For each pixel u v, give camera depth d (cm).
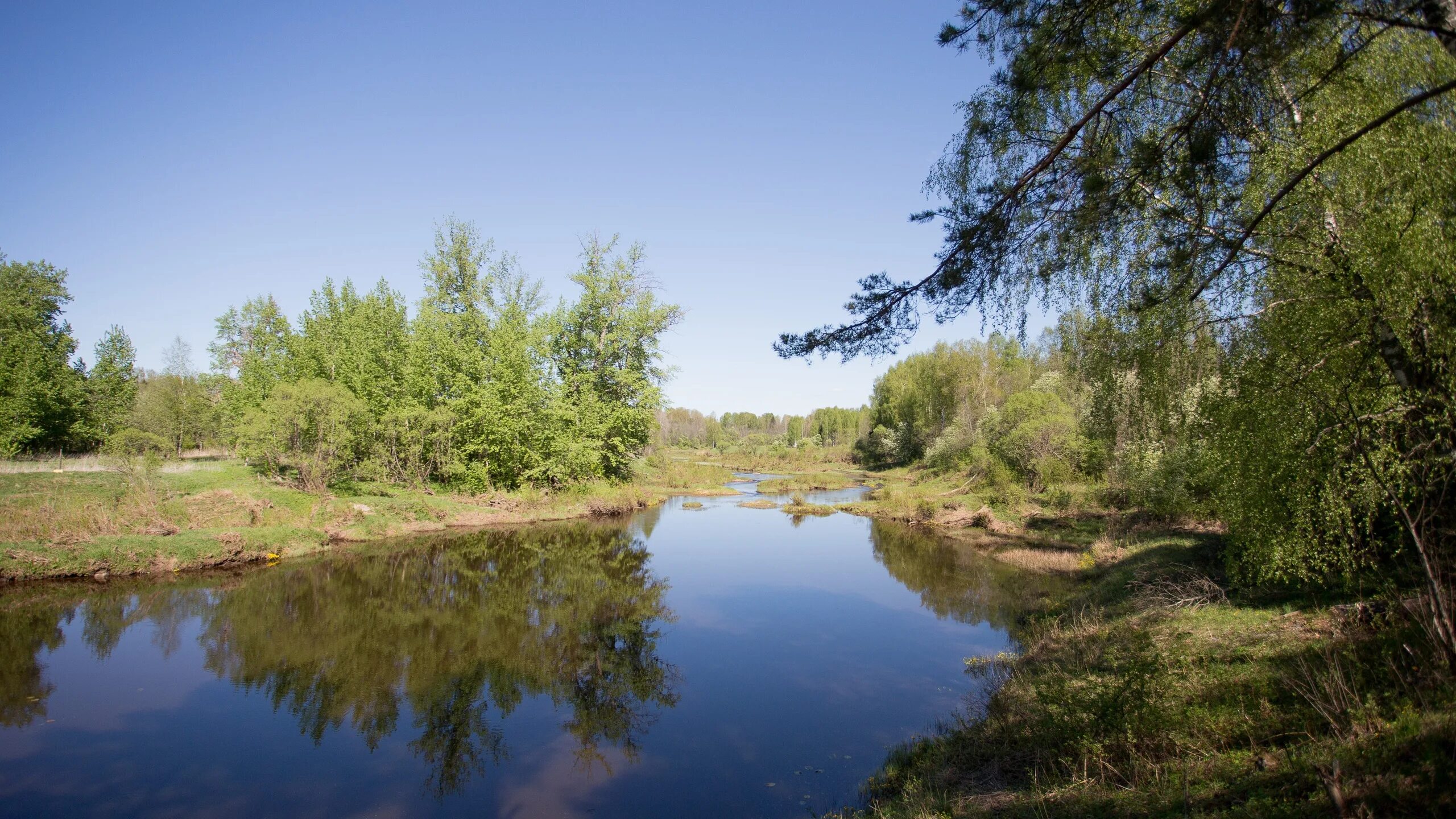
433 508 2858
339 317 4012
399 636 1434
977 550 2408
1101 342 1031
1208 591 1177
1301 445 809
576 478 3650
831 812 767
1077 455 2992
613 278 3641
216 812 782
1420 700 547
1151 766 607
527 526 2980
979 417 4584
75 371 3794
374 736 988
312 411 2648
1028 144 719
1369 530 836
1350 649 718
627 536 2800
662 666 1270
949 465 4497
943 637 1430
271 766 895
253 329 4097
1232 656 837
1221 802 501
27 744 931
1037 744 765
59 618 1452
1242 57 495
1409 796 404
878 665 1259
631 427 3772
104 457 2884
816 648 1370
